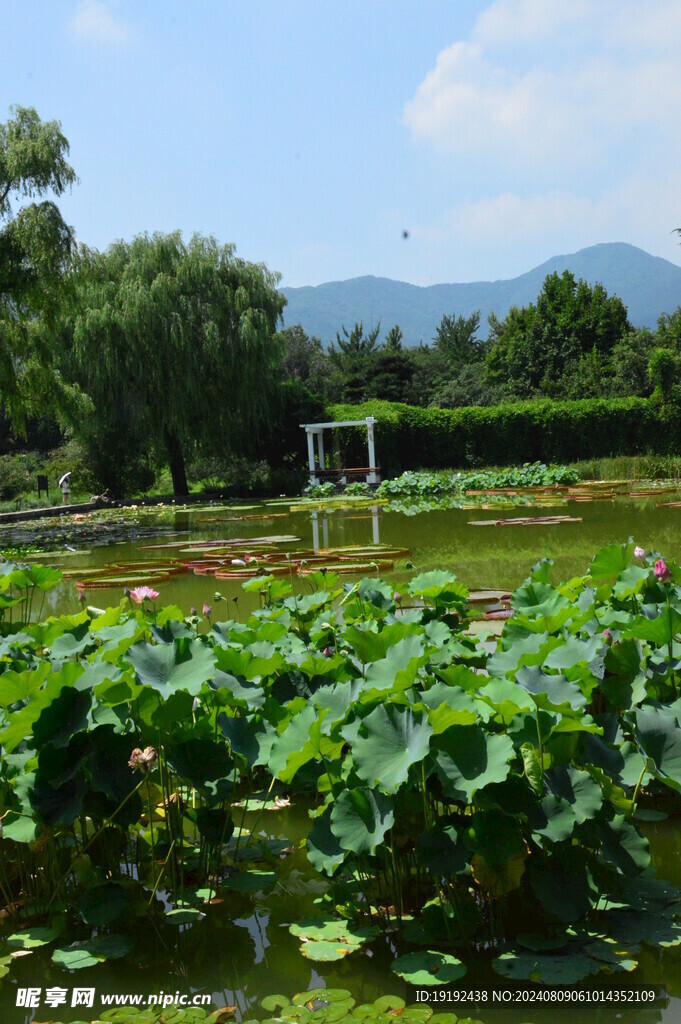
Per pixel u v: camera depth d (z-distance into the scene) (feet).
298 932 7.64
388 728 7.67
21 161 50.62
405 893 7.98
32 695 8.06
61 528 57.31
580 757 8.11
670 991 6.60
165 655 8.68
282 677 10.62
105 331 75.56
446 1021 6.30
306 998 6.71
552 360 157.69
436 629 11.57
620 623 10.70
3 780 8.61
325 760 8.43
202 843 8.83
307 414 88.69
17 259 52.06
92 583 28.76
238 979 7.07
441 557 31.50
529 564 28.81
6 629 15.02
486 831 7.19
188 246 82.17
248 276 82.43
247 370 80.07
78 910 8.34
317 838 7.75
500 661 9.34
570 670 8.98
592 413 91.66
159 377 76.84
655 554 13.33
